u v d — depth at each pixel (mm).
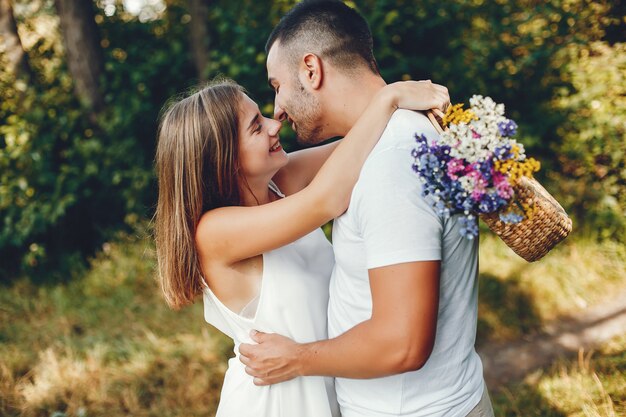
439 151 1201
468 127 1239
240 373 1689
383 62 4594
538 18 4902
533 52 4781
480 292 3961
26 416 3160
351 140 1357
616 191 4617
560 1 4871
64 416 2932
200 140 1565
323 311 1673
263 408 1606
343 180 1350
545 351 3461
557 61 4746
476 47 4801
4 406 3225
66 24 4996
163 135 1620
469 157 1191
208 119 1569
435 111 1405
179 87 5254
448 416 1374
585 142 4637
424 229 1206
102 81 5121
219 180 1600
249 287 1616
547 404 2818
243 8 4836
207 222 1556
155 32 5754
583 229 4477
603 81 4617
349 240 1340
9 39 5027
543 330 3701
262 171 1653
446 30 4918
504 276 4109
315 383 1599
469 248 1386
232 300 1627
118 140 5039
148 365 3500
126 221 5094
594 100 4629
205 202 1603
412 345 1190
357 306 1391
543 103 4793
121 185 5121
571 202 4594
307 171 1943
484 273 4137
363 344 1244
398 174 1230
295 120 1564
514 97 4891
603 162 4742
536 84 4816
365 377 1282
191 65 5273
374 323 1229
